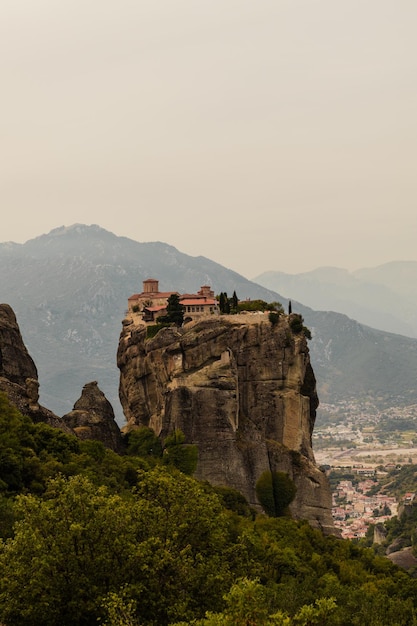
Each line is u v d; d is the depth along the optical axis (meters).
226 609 95.50
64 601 98.12
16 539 100.44
